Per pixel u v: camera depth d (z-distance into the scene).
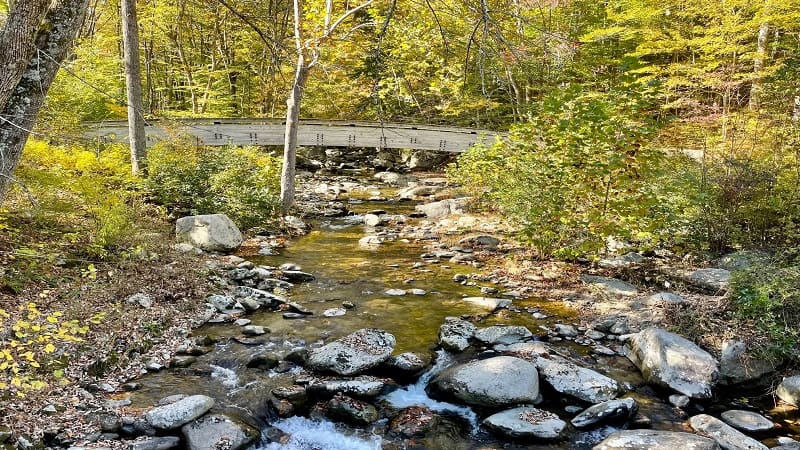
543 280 8.38
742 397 5.35
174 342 5.95
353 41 12.05
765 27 13.68
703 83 14.08
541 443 4.45
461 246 10.45
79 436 4.14
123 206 8.12
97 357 5.31
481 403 4.96
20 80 4.19
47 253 6.84
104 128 16.05
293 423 4.71
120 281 6.89
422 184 19.05
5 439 3.89
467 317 6.98
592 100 8.61
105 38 20.73
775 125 10.14
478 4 4.20
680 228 8.80
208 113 23.80
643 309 6.84
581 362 5.83
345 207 14.52
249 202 11.54
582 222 8.16
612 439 4.30
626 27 17.44
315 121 20.64
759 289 5.96
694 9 15.01
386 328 6.60
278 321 6.77
